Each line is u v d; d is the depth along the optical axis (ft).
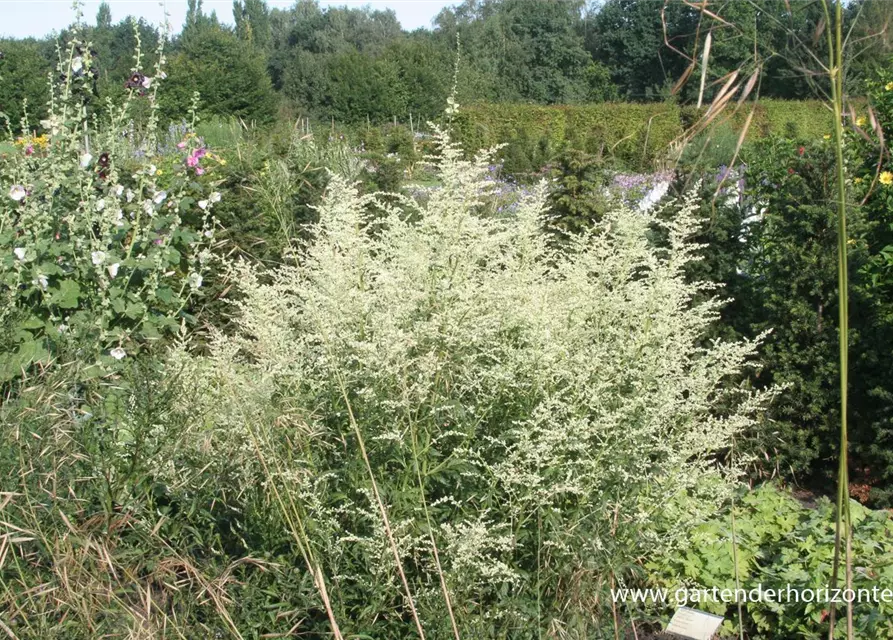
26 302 16.89
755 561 12.73
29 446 10.45
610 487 10.72
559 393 10.57
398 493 9.74
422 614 9.62
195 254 19.34
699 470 12.62
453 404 10.44
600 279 13.14
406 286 11.33
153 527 10.46
